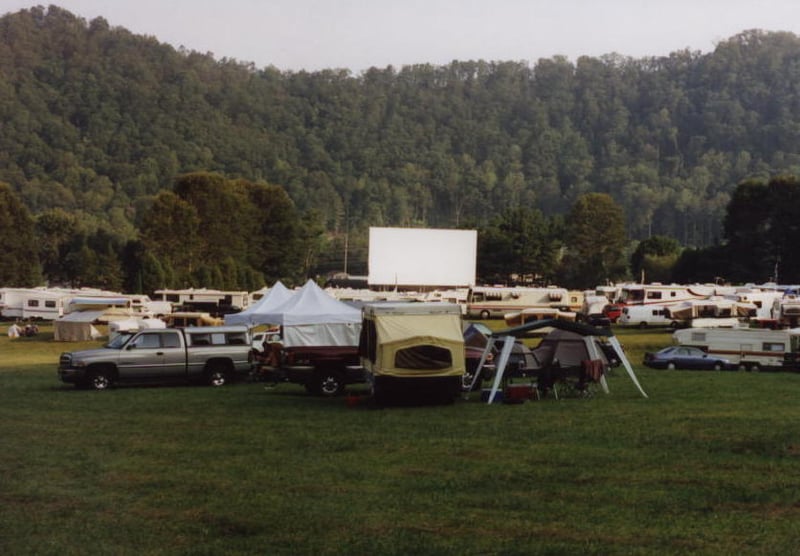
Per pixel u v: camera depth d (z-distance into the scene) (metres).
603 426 18.48
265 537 11.09
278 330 36.88
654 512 11.91
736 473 13.98
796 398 23.41
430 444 16.70
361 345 24.08
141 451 16.39
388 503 12.53
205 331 28.78
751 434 17.14
